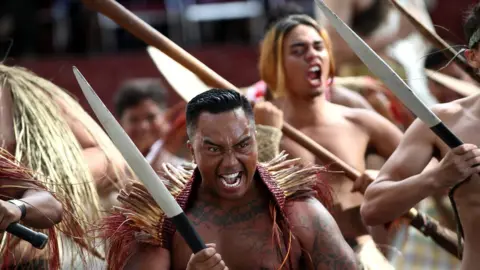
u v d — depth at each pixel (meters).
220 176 8.28
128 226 8.56
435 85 14.27
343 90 13.03
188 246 8.44
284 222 8.52
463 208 8.98
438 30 20.70
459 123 9.23
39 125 10.70
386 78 8.12
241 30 21.72
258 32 21.56
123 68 20.42
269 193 8.54
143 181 7.66
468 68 9.99
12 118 10.70
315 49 12.07
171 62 11.75
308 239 8.52
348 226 11.58
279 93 12.30
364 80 13.68
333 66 12.40
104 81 20.42
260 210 8.59
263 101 12.01
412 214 11.42
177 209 7.73
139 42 21.64
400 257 12.70
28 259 9.88
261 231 8.52
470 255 8.96
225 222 8.53
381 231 11.98
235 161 8.24
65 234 9.57
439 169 8.78
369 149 12.39
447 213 13.25
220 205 8.57
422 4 15.41
